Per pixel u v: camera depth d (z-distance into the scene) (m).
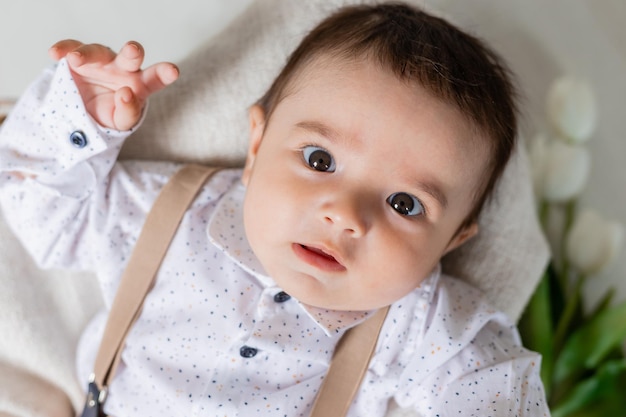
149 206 1.01
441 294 0.99
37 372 1.08
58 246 1.00
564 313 1.30
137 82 0.91
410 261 0.87
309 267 0.85
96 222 0.99
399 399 0.97
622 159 1.58
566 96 1.25
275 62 1.04
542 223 1.33
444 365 0.94
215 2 1.43
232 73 1.04
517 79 1.44
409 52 0.87
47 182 0.94
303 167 0.85
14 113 0.94
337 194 0.83
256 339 0.93
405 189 0.84
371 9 0.98
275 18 1.04
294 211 0.84
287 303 0.96
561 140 1.30
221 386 0.95
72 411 1.12
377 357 0.97
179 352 0.97
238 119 1.06
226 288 0.96
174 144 1.07
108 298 1.03
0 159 0.93
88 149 0.91
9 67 1.39
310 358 0.95
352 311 0.96
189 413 0.95
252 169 0.92
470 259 1.08
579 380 1.30
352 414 0.98
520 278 1.08
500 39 1.55
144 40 1.41
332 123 0.84
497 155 0.93
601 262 1.27
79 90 0.91
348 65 0.86
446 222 0.89
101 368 1.00
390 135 0.83
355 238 0.84
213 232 0.97
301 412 0.97
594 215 1.28
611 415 1.28
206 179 1.03
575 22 1.61
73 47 0.90
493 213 1.06
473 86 0.88
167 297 0.98
